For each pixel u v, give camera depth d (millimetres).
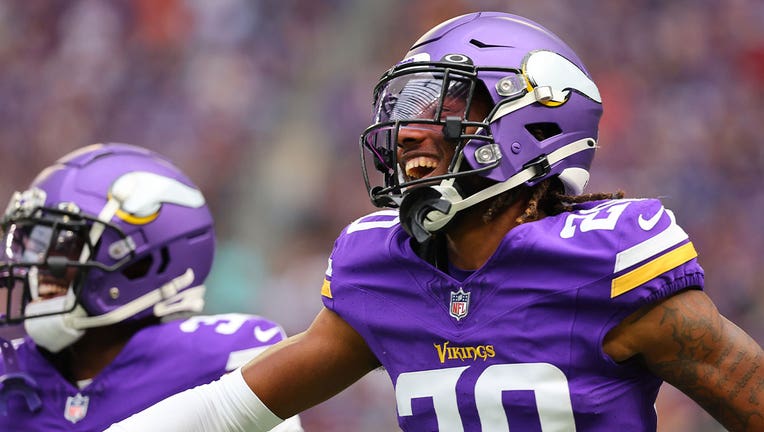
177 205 10289
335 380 7539
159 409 7539
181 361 9750
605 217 6742
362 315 7254
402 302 7125
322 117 33438
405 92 7184
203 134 34031
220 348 9836
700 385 6539
